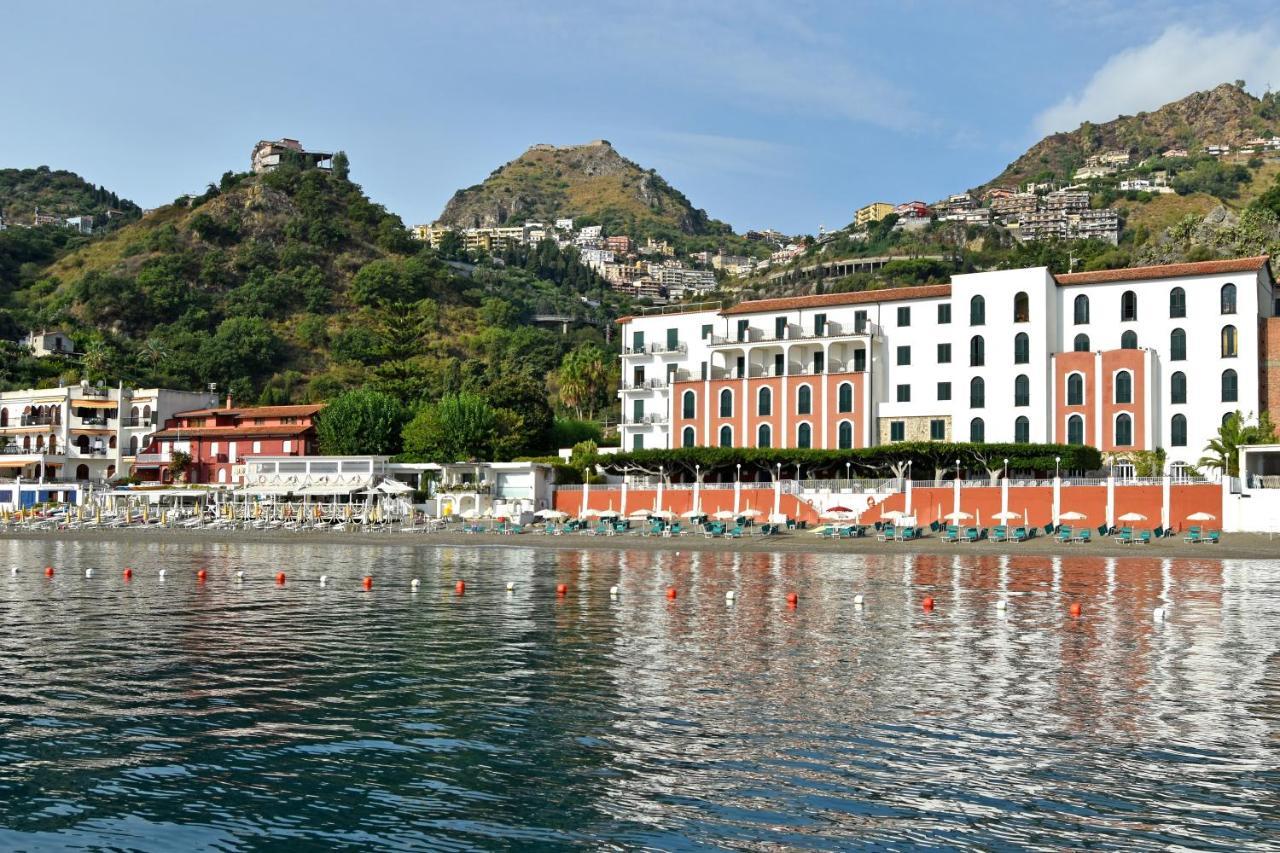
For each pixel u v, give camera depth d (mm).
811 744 23547
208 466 133750
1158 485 81812
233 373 192625
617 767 22016
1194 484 80625
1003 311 102188
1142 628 39094
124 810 19656
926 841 18297
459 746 23422
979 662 32562
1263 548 70500
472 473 115125
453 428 120062
